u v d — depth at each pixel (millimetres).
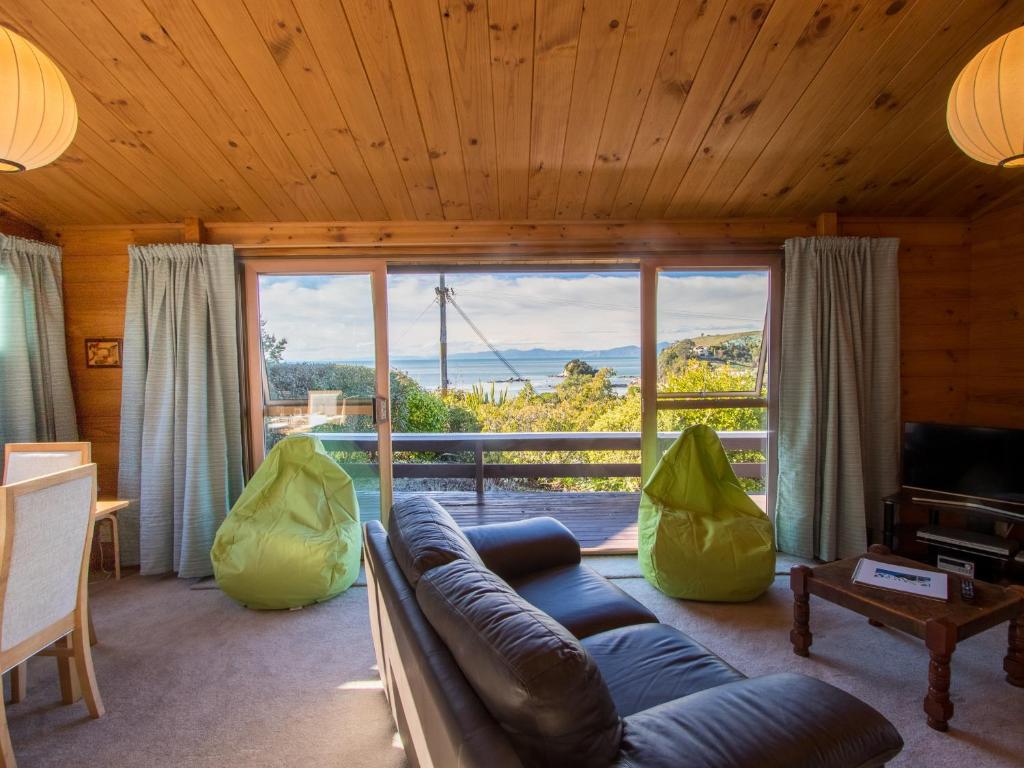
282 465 2971
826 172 2961
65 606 1808
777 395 3516
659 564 2758
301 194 3062
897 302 3287
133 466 3230
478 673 987
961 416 3492
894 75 2338
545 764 910
